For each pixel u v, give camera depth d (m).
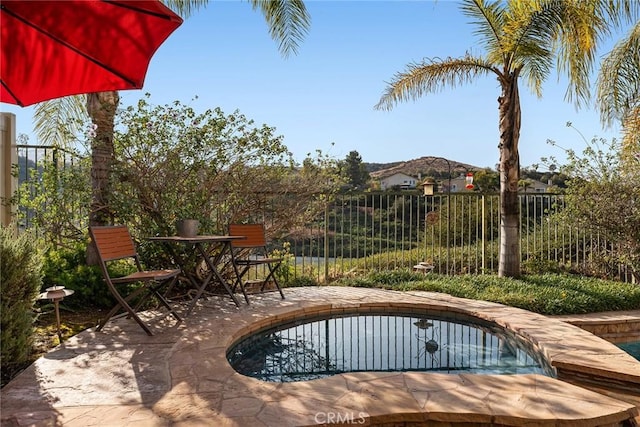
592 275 7.31
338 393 2.70
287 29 7.20
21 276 3.12
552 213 7.53
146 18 2.18
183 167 5.83
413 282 6.68
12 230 3.70
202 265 6.29
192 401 2.59
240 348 4.19
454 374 3.06
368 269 7.94
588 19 6.05
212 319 4.59
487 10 6.81
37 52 2.50
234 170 6.42
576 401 2.60
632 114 7.32
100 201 5.55
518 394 2.69
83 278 5.09
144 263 5.82
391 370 3.63
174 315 4.46
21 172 6.14
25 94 2.75
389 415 2.39
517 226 6.86
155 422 2.32
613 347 3.66
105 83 2.68
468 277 6.83
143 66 2.54
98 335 3.97
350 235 7.77
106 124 5.58
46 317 4.73
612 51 7.36
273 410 2.45
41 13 2.25
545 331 4.14
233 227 6.00
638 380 3.04
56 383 2.87
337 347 4.25
